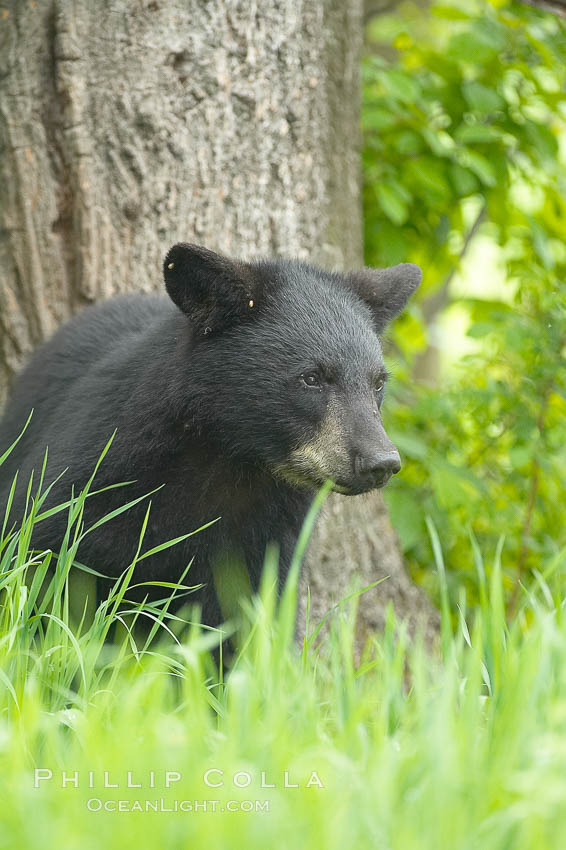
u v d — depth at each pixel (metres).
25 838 4.14
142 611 6.82
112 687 6.02
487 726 5.56
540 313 11.89
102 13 9.86
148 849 4.14
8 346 10.28
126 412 7.63
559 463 11.95
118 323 8.86
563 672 5.39
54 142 10.09
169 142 9.98
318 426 7.50
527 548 11.55
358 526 10.86
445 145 12.52
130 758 4.81
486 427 11.88
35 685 5.53
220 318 7.59
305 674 6.03
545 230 13.72
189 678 5.55
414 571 12.23
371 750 5.19
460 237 13.98
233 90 10.08
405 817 4.52
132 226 10.05
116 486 7.27
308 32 10.40
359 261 11.40
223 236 10.19
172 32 9.91
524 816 4.36
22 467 8.23
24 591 6.19
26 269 10.16
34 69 10.04
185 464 7.70
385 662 6.00
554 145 12.87
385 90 12.52
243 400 7.54
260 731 5.12
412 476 11.96
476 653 5.61
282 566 8.23
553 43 12.96
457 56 12.20
